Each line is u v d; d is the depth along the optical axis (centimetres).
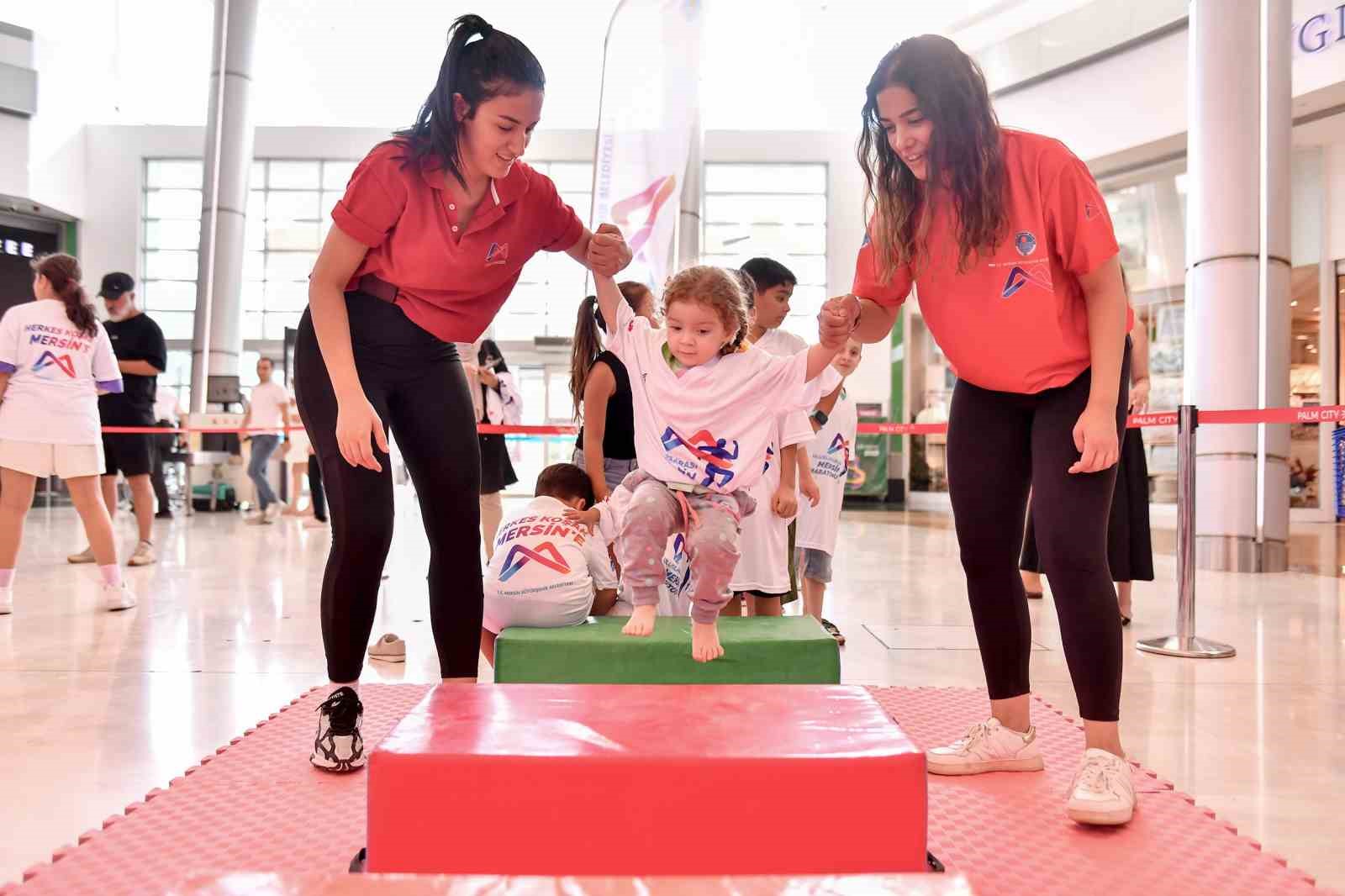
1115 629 200
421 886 103
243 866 165
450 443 218
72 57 1612
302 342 211
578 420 344
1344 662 364
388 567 679
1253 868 168
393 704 279
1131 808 187
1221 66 661
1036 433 212
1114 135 1026
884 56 207
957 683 325
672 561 312
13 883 157
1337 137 1005
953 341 215
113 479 682
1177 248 1105
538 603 260
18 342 439
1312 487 1164
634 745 137
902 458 1638
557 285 1817
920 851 133
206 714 276
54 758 235
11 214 1581
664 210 698
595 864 131
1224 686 325
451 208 202
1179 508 392
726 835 131
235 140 1172
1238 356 659
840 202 1744
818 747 136
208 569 621
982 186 198
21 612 452
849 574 641
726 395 223
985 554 221
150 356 623
